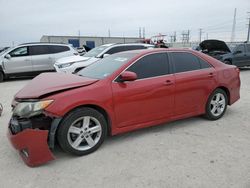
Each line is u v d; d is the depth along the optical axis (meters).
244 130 4.85
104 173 3.39
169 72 4.66
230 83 5.50
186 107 4.89
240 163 3.58
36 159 3.49
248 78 12.12
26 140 3.43
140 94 4.25
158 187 3.06
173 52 4.82
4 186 3.14
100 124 3.96
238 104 6.81
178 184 3.11
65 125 3.64
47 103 3.51
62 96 3.62
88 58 10.68
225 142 4.30
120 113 4.12
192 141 4.35
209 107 5.25
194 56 5.09
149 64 4.49
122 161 3.69
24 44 12.89
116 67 4.31
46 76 4.57
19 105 3.65
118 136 4.59
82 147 3.88
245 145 4.18
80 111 3.74
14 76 12.74
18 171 3.47
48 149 3.54
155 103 4.46
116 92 4.04
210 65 5.25
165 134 4.67
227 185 3.07
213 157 3.77
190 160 3.69
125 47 11.56
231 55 14.37
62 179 3.27
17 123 3.61
